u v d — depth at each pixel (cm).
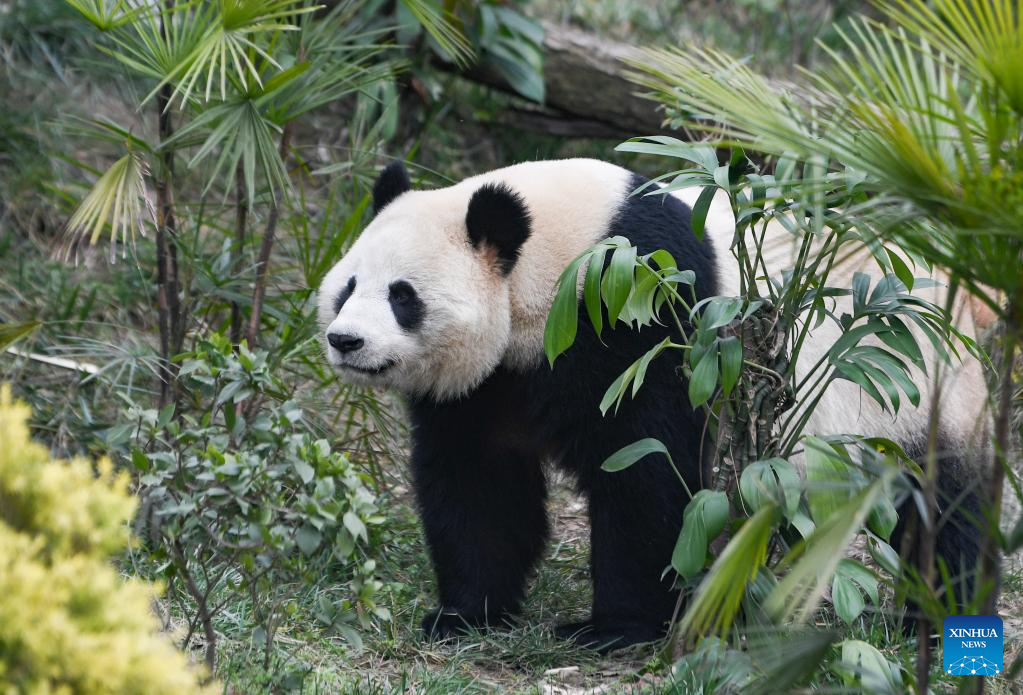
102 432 1124
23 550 510
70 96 1642
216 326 1348
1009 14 527
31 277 1415
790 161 722
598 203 912
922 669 608
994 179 522
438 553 971
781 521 772
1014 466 987
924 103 600
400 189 974
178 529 721
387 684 807
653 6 2152
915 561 940
